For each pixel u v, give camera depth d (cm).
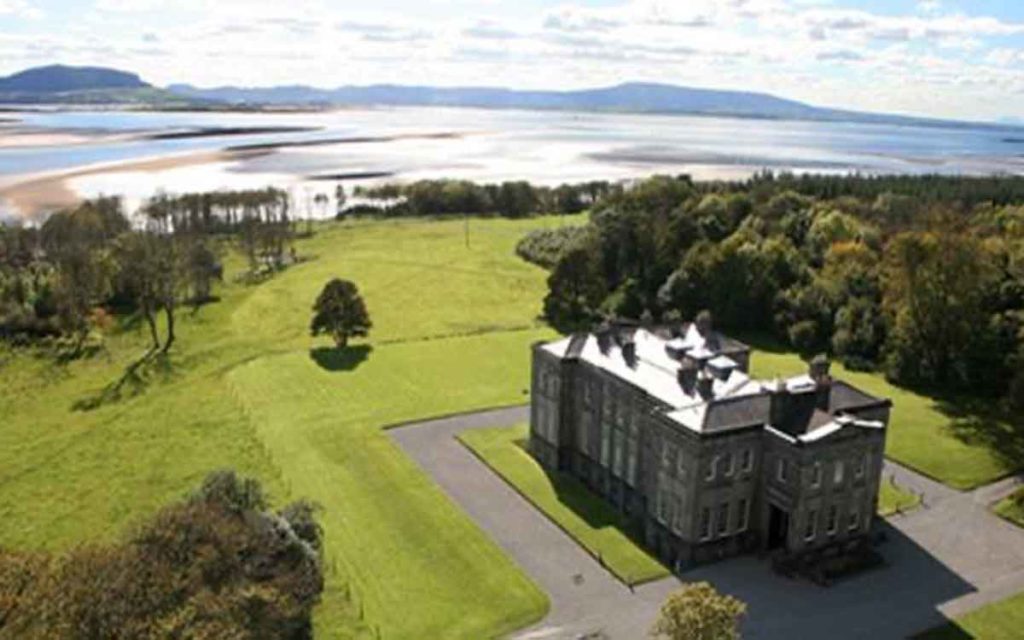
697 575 7212
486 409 11019
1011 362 11156
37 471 9231
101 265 16150
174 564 5216
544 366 9206
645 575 7194
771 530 7556
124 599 4681
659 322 14512
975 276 11588
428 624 6500
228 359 13175
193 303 16512
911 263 11844
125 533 6744
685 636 5162
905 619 6606
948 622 6575
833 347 13362
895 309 12619
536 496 8588
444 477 9025
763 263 14575
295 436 10088
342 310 13588
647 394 7888
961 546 7712
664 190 18950
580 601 6825
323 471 9119
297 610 5828
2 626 4534
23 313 14700
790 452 7169
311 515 7325
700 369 8100
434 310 16000
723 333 14575
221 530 5694
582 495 8644
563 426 9094
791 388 7556
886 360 12431
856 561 7381
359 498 8500
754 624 6512
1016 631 6475
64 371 12875
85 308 15250
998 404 11200
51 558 5506
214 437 10100
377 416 10731
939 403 11300
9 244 18325
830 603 6806
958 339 11681
